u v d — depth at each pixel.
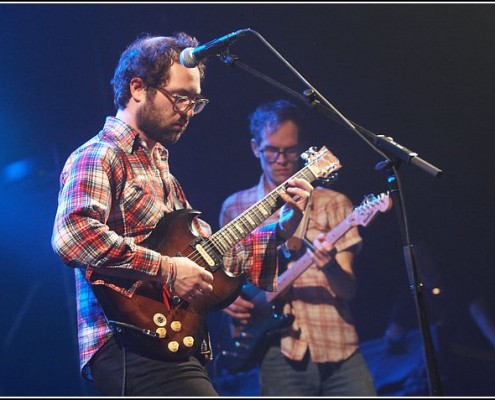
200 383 4.05
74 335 8.28
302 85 9.20
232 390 7.35
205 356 4.34
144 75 4.41
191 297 4.11
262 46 9.20
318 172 4.86
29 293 8.40
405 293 7.86
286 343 6.52
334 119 4.27
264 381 6.57
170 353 4.04
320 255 6.57
